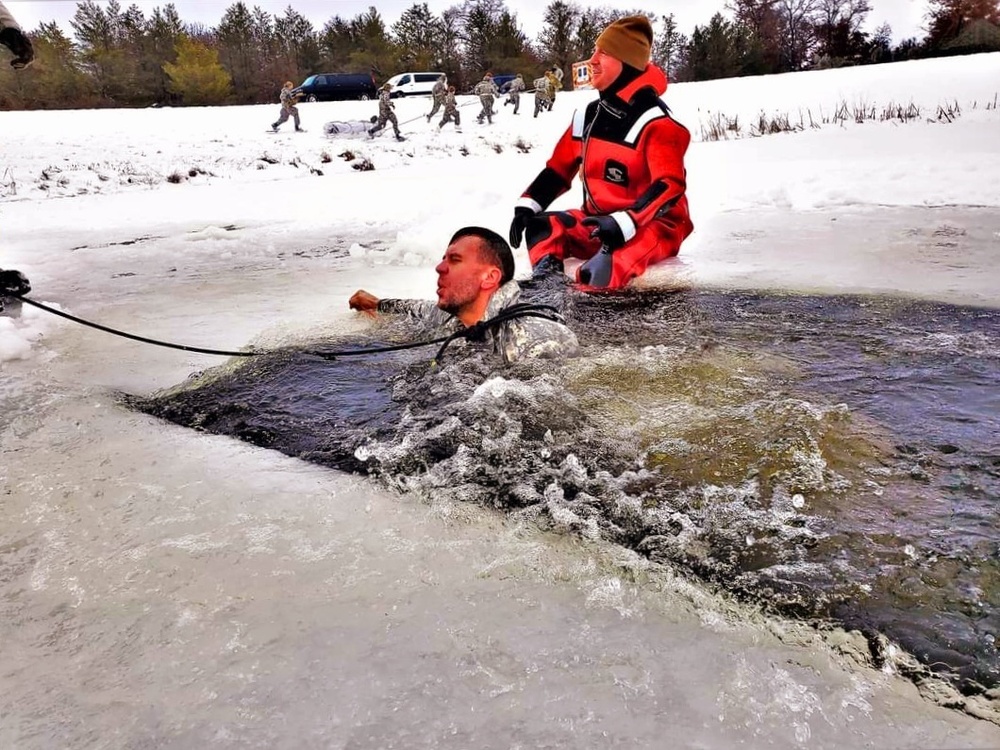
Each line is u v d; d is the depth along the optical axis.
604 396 2.76
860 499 2.05
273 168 18.59
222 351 3.64
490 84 26.19
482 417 2.64
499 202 9.26
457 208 9.10
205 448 2.64
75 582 1.86
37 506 2.25
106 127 24.98
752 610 1.66
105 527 2.12
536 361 3.06
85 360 3.72
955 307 3.95
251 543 2.01
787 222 7.11
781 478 2.16
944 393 2.77
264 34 65.94
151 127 25.28
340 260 6.37
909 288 4.41
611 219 4.59
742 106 22.20
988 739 1.31
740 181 10.09
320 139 23.28
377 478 2.34
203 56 53.09
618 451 2.37
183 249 7.26
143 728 1.40
